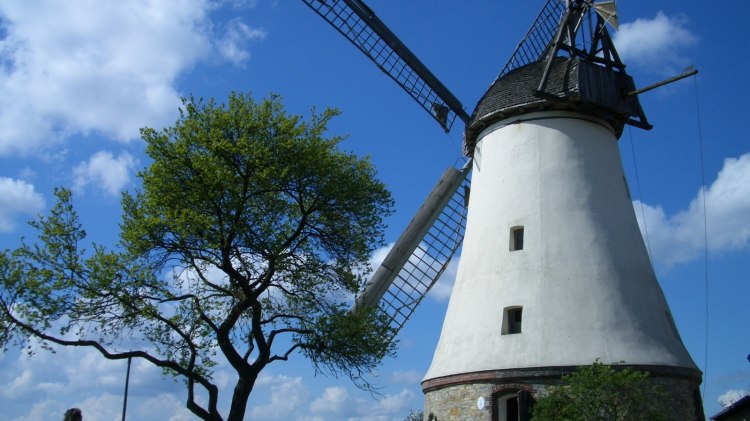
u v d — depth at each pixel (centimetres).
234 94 2012
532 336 1914
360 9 2638
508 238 2112
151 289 1892
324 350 1986
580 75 2164
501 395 1880
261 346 1939
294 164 1981
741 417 2364
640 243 2155
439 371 2064
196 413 1855
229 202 1914
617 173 2230
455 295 2209
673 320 2100
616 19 2253
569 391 1608
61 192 1850
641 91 2184
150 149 1912
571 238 2044
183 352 1975
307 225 2108
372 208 2122
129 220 1908
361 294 2466
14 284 1748
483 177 2291
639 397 1552
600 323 1903
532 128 2217
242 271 1972
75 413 838
